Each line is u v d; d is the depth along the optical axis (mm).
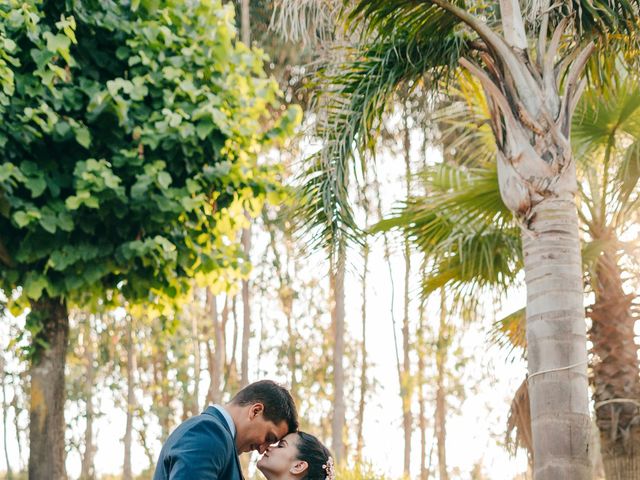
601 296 8320
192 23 7914
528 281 5926
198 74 7660
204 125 7332
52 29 7402
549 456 5633
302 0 6793
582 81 6301
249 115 8117
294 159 7016
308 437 3980
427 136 10031
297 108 8250
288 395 3883
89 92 7184
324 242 6449
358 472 12062
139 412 23594
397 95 7004
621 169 7691
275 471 3922
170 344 23406
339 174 6344
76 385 25703
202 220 7637
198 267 7762
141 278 7504
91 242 7254
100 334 25125
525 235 5977
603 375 8258
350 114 6484
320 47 6895
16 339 7469
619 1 6121
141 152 7184
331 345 27109
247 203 8109
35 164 6934
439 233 8242
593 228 8141
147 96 7566
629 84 7469
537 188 5938
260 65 8242
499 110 6199
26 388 25062
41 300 7500
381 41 6559
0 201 6816
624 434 8109
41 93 6996
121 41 7570
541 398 5723
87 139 6988
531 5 6809
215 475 3438
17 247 7168
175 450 3467
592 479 5609
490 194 7711
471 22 6227
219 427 3559
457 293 8492
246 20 14156
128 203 7129
